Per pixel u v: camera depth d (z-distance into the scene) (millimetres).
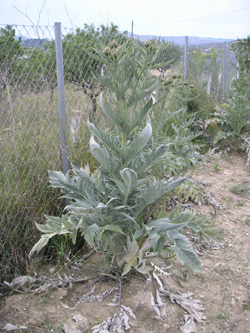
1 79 3035
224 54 10727
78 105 3986
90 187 2879
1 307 2771
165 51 6605
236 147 7090
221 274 3201
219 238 3121
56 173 2951
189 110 7543
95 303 2756
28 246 3316
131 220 2744
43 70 3377
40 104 3451
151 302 2707
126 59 2402
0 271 3059
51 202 3619
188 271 3199
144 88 2482
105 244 3031
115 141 2658
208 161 6418
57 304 2785
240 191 5109
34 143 3475
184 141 5090
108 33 4266
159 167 4078
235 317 2682
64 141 3666
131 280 2936
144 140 2461
